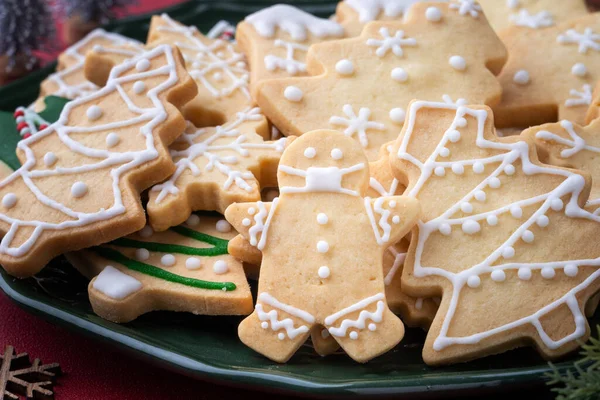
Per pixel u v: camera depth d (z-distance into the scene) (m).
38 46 0.49
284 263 0.31
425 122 0.34
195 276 0.33
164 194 0.34
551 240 0.32
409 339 0.32
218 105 0.39
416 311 0.32
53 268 0.35
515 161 0.33
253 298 0.34
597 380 0.27
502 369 0.29
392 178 0.34
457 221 0.32
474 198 0.32
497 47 0.39
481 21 0.40
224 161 0.35
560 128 0.35
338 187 0.32
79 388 0.32
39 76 0.46
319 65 0.38
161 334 0.32
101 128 0.35
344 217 0.31
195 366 0.30
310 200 0.32
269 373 0.29
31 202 0.34
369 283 0.30
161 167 0.34
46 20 0.49
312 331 0.31
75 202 0.33
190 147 0.36
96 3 0.50
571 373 0.28
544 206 0.32
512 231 0.32
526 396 0.31
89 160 0.35
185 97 0.37
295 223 0.31
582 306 0.31
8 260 0.33
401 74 0.37
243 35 0.42
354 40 0.39
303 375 0.29
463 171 0.33
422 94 0.37
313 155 0.32
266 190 0.37
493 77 0.38
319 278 0.31
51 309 0.32
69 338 0.34
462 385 0.29
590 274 0.31
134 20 0.50
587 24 0.42
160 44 0.41
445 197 0.32
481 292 0.31
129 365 0.33
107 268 0.33
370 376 0.30
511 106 0.39
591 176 0.34
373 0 0.42
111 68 0.40
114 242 0.34
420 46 0.38
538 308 0.30
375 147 0.36
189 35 0.43
